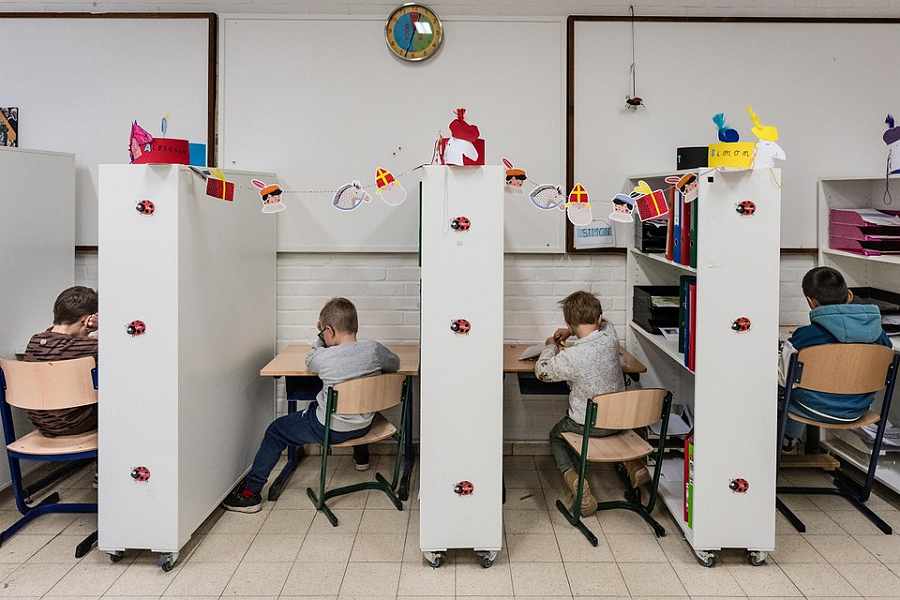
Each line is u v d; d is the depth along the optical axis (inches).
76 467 150.6
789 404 129.2
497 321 108.0
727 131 108.6
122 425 109.5
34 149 140.9
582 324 128.3
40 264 141.0
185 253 111.0
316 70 152.7
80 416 118.8
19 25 152.5
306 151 153.8
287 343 158.9
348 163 153.9
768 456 108.7
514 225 154.8
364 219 154.9
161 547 110.1
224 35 152.5
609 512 130.6
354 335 131.8
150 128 153.3
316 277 157.8
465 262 107.1
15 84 153.3
